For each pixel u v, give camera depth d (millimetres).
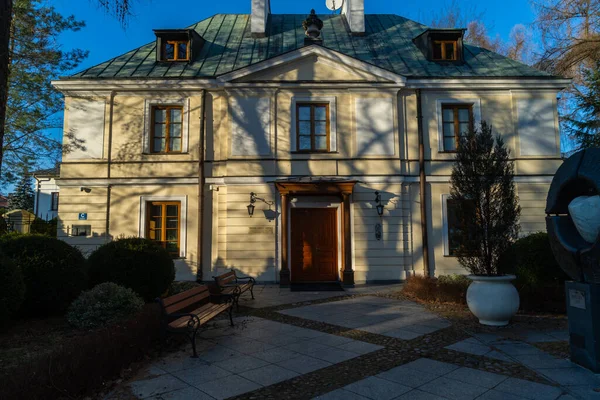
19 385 3324
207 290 7203
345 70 13016
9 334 6129
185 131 13031
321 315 7852
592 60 15102
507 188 7113
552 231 5332
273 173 12602
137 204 12766
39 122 14750
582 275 4875
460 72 13797
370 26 16922
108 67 13617
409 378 4461
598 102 14797
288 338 6164
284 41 15359
